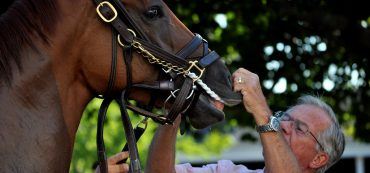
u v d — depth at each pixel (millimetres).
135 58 4859
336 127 6473
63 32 4680
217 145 24312
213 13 10867
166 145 5883
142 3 4875
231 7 10781
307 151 6383
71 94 4789
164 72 4945
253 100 5523
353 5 10469
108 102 5043
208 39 11195
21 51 4566
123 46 4801
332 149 6438
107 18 4766
